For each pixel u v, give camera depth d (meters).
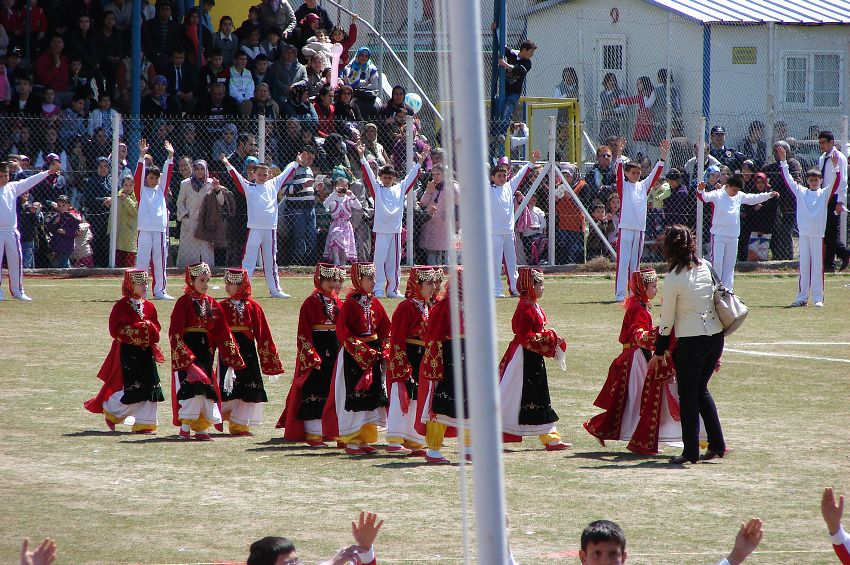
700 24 87.38
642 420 30.14
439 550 21.50
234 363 32.47
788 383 40.56
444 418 29.39
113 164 70.00
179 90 80.19
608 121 87.19
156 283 62.59
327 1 93.12
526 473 28.08
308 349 31.95
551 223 76.81
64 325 52.19
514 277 67.62
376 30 95.62
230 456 30.25
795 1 93.88
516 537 22.45
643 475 27.86
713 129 81.69
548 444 31.14
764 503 25.05
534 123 89.94
